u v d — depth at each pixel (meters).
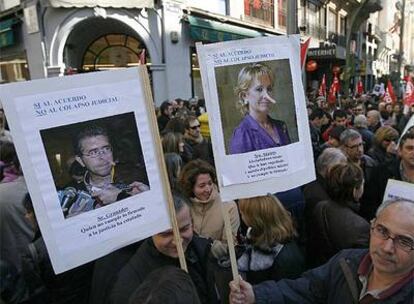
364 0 16.88
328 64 25.25
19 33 13.56
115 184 1.79
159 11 12.50
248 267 2.23
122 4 12.02
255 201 2.26
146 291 1.20
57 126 1.66
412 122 3.59
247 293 1.91
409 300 1.49
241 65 1.97
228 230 1.97
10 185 3.29
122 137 1.80
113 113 1.77
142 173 1.85
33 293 2.32
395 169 3.44
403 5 26.22
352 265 1.70
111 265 2.22
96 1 11.91
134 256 2.05
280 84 2.04
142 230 1.86
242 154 1.99
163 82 12.85
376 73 44.38
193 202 2.93
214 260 2.25
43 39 12.47
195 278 2.11
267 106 2.02
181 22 12.98
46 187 1.64
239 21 15.34
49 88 1.64
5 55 14.52
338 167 2.73
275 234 2.24
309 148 2.12
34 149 1.61
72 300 2.37
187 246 2.13
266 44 2.00
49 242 1.66
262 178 2.03
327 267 1.82
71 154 1.69
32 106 1.61
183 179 2.96
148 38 12.57
